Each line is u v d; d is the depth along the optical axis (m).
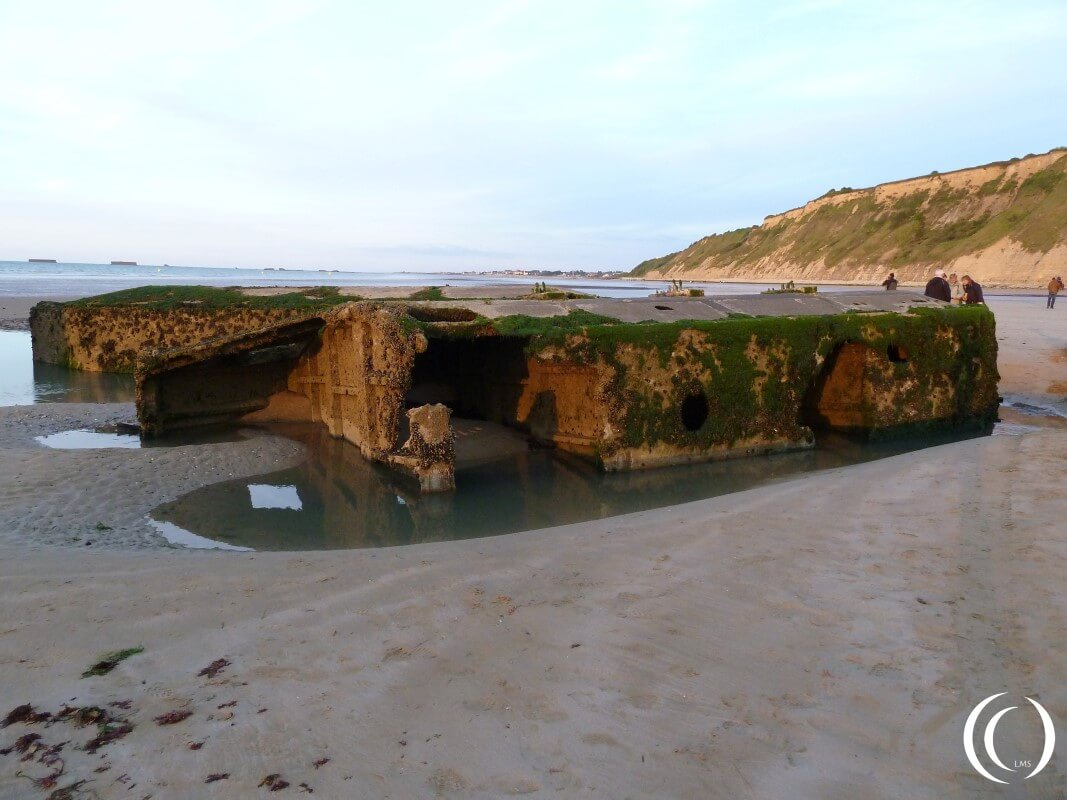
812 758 2.97
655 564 5.12
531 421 10.87
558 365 9.91
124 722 3.36
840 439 11.00
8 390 16.27
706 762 2.96
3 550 6.05
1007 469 7.28
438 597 4.68
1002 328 21.97
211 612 4.55
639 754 3.03
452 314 10.14
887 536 5.43
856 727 3.16
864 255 67.19
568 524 6.88
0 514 7.16
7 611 4.59
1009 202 59.72
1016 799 2.70
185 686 3.66
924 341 11.20
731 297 11.98
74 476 8.53
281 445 10.51
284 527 7.25
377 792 2.85
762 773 2.89
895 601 4.30
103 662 3.93
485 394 11.94
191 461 9.45
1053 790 2.74
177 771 3.01
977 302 15.27
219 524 7.31
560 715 3.32
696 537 5.68
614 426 9.05
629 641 3.97
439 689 3.57
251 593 4.86
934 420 11.34
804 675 3.57
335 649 4.01
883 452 10.16
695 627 4.11
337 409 11.05
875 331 10.81
